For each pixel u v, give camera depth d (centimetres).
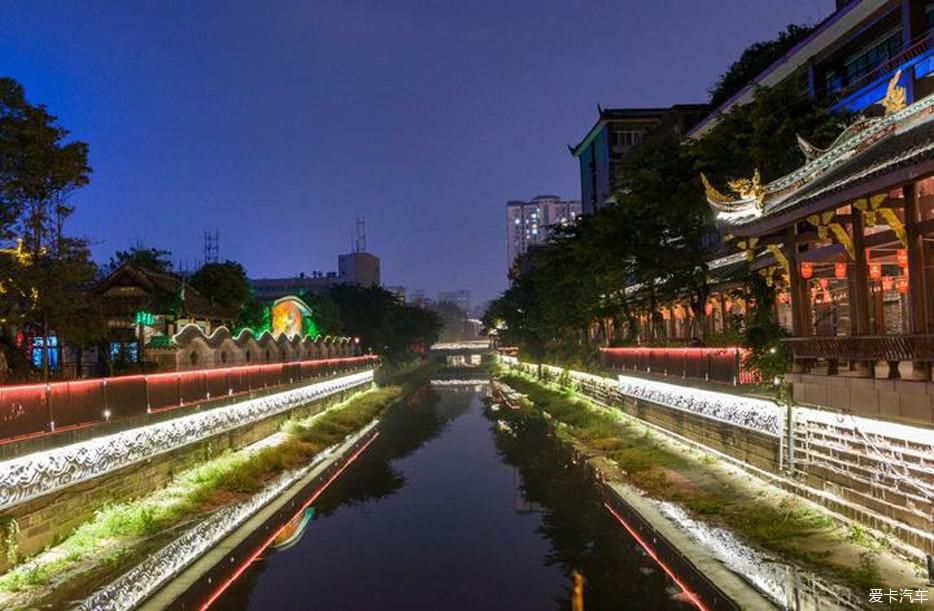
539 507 2538
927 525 1330
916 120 1748
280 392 3878
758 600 1381
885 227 1948
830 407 1794
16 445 1545
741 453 2281
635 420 3762
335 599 1684
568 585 1756
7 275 2480
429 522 2414
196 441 2606
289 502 2559
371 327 9350
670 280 3569
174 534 1955
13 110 2541
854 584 1317
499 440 4231
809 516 1738
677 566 1738
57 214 2650
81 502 1862
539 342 7719
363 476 3228
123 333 4134
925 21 3077
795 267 2036
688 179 3188
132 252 5947
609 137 8688
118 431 2000
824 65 3816
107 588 1538
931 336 1439
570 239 5156
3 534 1536
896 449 1437
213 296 5694
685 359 2920
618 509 2378
